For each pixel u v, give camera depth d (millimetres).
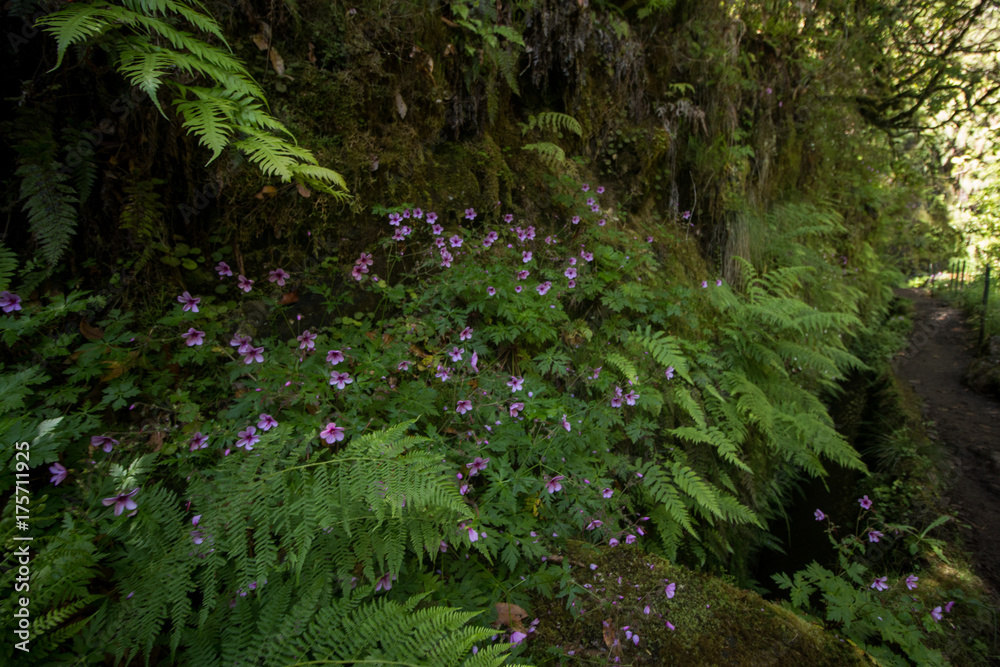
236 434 1839
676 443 3252
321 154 2590
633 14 4309
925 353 6781
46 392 1780
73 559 1320
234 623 1458
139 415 1964
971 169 7898
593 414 2561
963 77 6449
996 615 2895
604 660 1737
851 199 7465
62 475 1540
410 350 2520
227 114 1922
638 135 4145
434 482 1533
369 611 1446
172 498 1562
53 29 1528
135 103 1985
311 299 2570
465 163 3238
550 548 2109
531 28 3557
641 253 3496
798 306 4090
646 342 3088
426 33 3020
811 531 3904
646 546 2680
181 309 2107
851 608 2559
